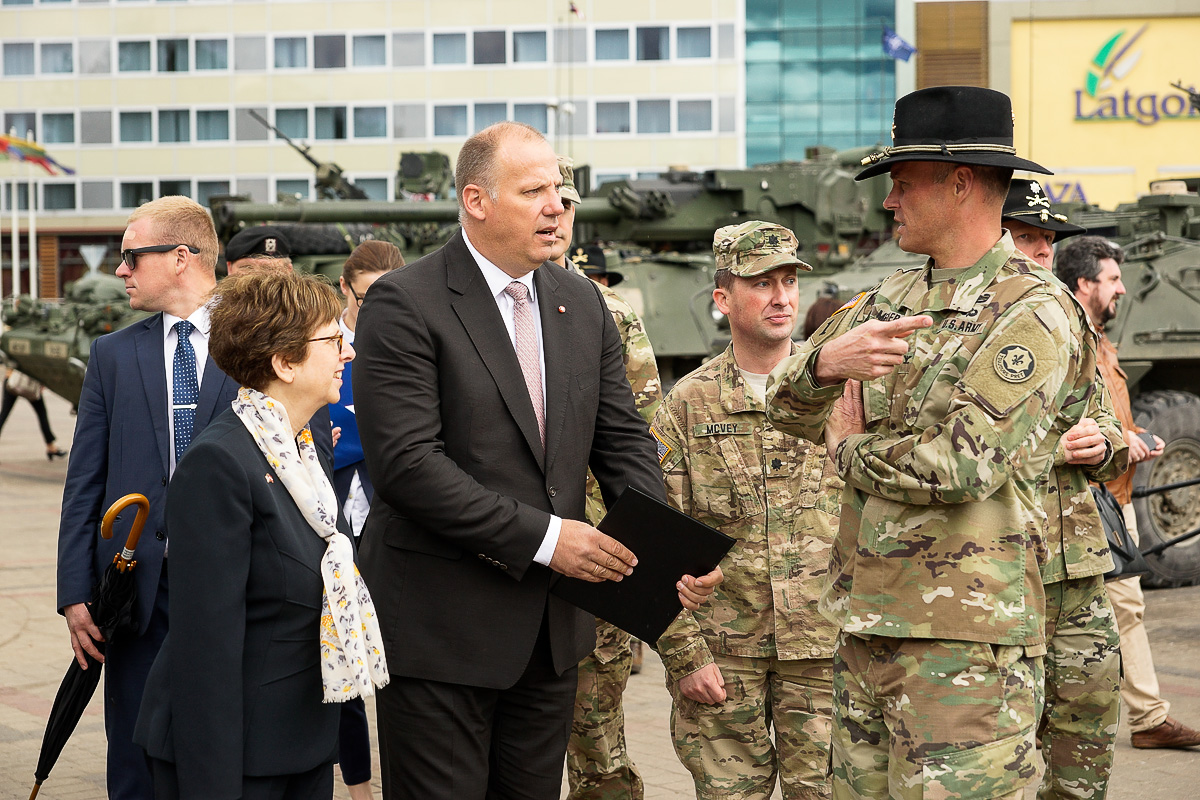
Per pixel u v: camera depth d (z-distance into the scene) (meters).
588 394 3.69
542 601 3.51
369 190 45.47
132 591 3.94
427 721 3.45
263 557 3.12
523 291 3.63
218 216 15.45
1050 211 4.64
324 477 3.31
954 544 3.04
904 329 3.01
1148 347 10.77
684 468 4.15
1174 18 25.58
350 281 5.59
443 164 18.69
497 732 3.65
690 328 13.00
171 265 4.26
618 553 3.43
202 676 3.02
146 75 46.09
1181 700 6.66
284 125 45.62
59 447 20.80
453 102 44.88
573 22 44.34
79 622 4.05
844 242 14.76
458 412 3.47
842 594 3.27
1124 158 25.92
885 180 14.72
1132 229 12.72
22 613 8.92
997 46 26.08
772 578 4.01
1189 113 25.52
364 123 45.41
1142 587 10.03
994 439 2.92
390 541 3.50
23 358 17.25
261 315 3.18
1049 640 4.23
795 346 4.29
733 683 4.05
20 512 13.62
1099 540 4.18
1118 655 4.20
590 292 3.86
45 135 46.72
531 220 3.49
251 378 3.21
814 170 14.81
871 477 3.08
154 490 4.12
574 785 4.46
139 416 4.18
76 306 17.22
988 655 3.01
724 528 4.08
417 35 44.91
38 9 46.38
